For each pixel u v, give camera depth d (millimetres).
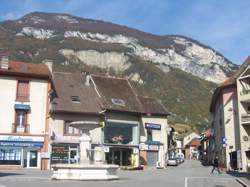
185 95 159750
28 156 40500
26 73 41469
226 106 47688
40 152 40812
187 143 132625
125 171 37625
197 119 147875
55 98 44250
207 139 85625
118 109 47375
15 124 40562
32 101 41500
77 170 22391
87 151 24953
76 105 44469
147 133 50281
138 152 48625
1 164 39469
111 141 47062
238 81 45312
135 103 50719
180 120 144625
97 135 45000
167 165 55031
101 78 52156
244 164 43125
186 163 76312
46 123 41531
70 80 49312
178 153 103875
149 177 26203
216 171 39281
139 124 49531
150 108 51625
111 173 23266
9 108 40625
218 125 54281
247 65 44781
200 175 30578
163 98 150125
